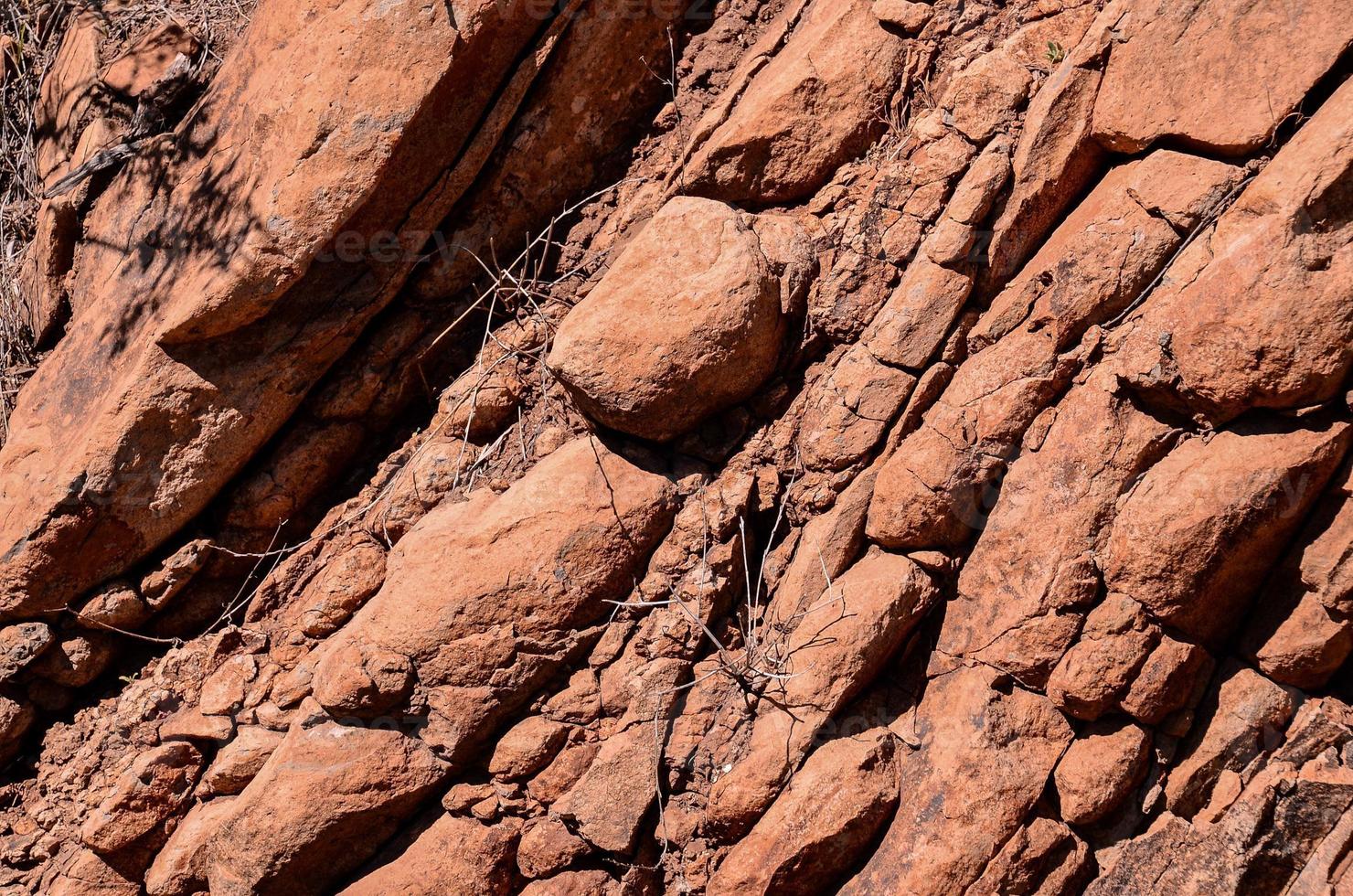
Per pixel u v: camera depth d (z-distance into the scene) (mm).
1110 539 3562
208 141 4141
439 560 3709
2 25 5070
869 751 3600
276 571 4086
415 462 4051
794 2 4336
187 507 3982
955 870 3471
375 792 3656
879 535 3754
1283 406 3395
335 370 4109
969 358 3777
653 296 3723
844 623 3625
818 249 3934
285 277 3812
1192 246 3557
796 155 3998
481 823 3730
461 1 3826
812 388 3887
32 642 3936
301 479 4094
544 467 3828
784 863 3539
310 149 3775
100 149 4441
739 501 3777
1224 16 3518
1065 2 3896
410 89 3812
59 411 4051
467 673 3650
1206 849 3523
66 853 3916
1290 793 3514
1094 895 3549
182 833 3830
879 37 4027
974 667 3670
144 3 4852
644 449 3889
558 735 3705
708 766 3707
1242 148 3518
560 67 4125
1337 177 3242
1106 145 3771
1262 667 3578
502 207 4195
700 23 4410
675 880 3740
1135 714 3535
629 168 4336
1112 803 3541
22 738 4039
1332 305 3242
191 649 4074
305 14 3902
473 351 4199
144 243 4098
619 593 3762
